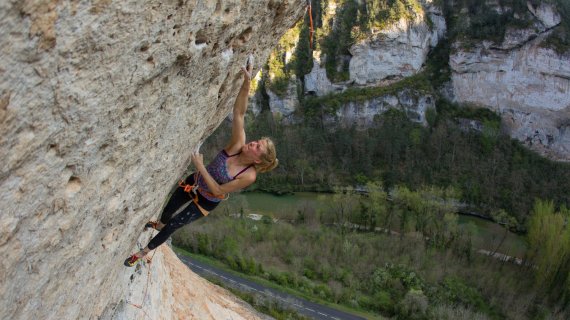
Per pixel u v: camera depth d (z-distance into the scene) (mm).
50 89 2592
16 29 2238
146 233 8258
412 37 63969
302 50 69312
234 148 5062
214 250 33250
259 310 25734
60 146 2891
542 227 33625
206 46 4188
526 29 58938
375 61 65312
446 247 36719
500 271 34781
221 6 4004
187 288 11727
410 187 53062
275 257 34094
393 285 31250
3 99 2332
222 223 37250
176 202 5379
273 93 67438
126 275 7289
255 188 52719
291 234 36969
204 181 4996
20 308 3189
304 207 43719
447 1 66875
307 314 27250
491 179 52656
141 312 7598
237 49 5070
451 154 56156
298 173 54062
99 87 2984
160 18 3225
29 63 2391
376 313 28641
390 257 35188
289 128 64812
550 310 30156
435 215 38375
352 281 31328
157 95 3852
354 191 50781
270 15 5473
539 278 31688
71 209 3307
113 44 2904
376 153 57719
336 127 63438
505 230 45625
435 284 31766
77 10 2514
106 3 2672
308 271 32219
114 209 4082
